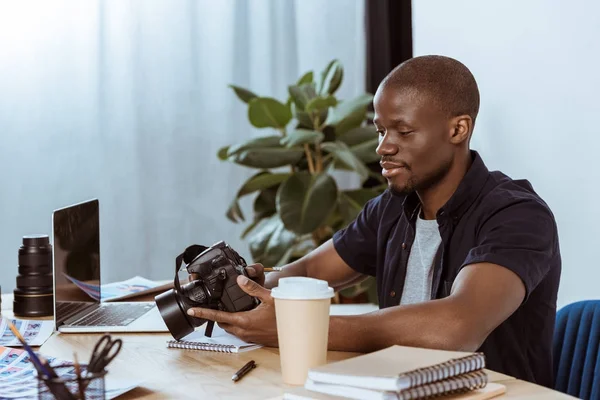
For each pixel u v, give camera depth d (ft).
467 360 3.36
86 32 11.30
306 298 3.65
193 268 4.60
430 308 4.23
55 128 11.28
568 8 7.01
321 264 5.99
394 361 3.38
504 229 4.67
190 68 11.75
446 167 4.99
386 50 12.32
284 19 12.12
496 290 4.29
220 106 11.93
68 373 3.77
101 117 11.41
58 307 5.01
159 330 4.97
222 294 4.58
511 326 4.93
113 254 11.66
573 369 4.98
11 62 11.04
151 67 11.61
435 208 5.24
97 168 11.49
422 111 4.83
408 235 5.43
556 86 7.22
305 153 10.53
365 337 4.22
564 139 7.18
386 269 5.60
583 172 6.99
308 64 12.26
